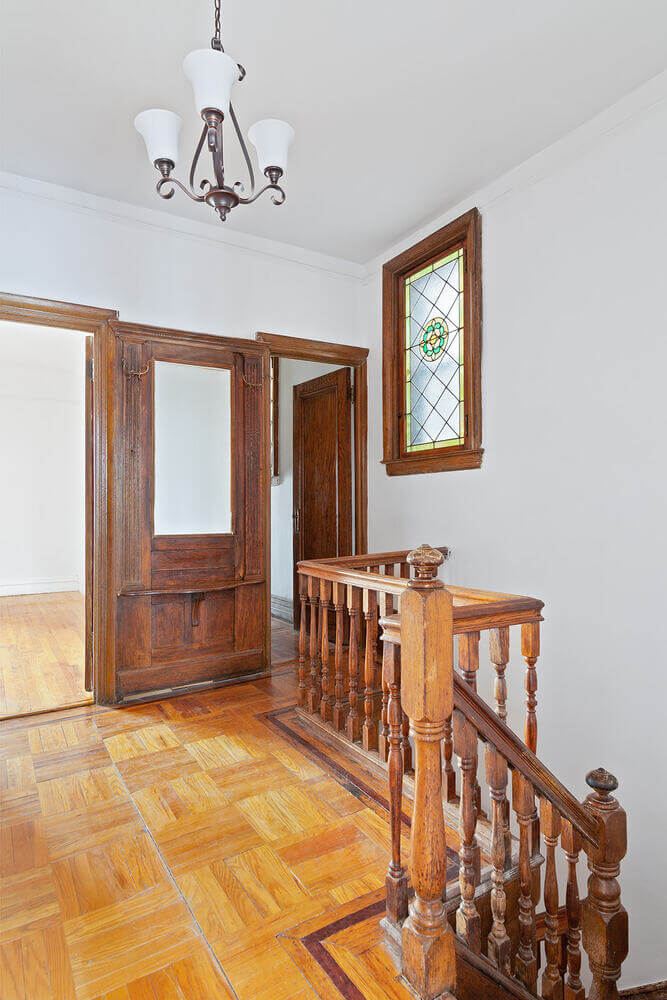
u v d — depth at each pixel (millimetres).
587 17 2123
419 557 1341
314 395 5047
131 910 1633
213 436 3689
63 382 7492
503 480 3229
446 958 1337
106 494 3297
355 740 2590
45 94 2500
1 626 5473
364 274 4398
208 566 3637
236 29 2158
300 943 1519
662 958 2404
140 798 2227
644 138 2512
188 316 3629
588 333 2760
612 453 2646
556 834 1608
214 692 3449
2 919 1598
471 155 3027
